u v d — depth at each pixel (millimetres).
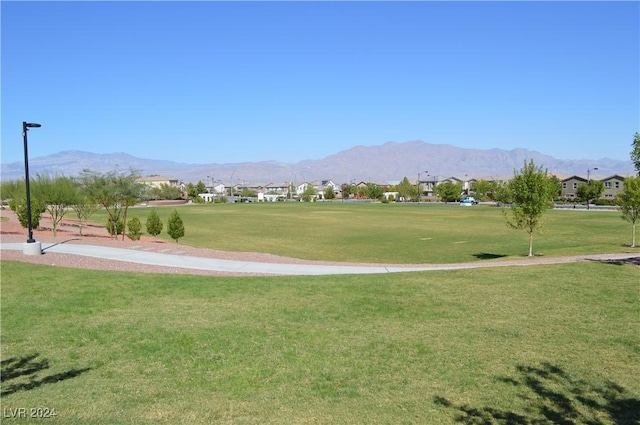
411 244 36594
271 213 80312
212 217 69625
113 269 17172
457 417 6562
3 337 9742
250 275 17047
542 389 7398
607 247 29281
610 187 124312
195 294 13445
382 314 11516
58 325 10508
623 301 12578
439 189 147625
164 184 171250
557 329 10281
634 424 6289
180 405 6945
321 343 9539
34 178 37281
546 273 16656
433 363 8508
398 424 6402
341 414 6691
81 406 6859
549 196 25578
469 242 37406
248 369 8289
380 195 167375
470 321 10922
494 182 146875
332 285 14758
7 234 30266
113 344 9445
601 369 8133
